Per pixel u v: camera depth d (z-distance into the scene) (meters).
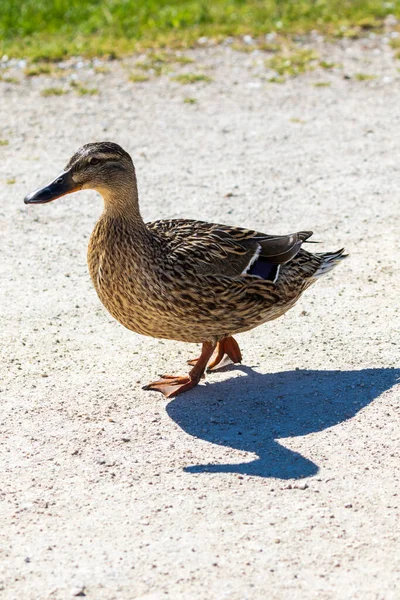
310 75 17.42
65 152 14.45
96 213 12.55
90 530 6.43
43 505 6.73
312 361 8.80
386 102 16.27
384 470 7.09
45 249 11.42
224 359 8.88
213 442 7.52
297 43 18.83
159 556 6.14
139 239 7.97
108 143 8.11
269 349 9.08
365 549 6.19
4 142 14.80
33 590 5.86
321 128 15.23
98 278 8.20
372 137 14.86
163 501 6.74
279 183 13.24
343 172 13.58
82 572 6.01
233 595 5.78
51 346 9.19
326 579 5.91
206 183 13.27
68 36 19.23
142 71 17.59
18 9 20.42
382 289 10.20
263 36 19.16
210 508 6.65
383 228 11.74
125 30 19.58
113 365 8.84
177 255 8.00
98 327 9.62
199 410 8.01
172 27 19.67
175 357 9.05
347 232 11.67
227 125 15.39
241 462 7.23
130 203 8.01
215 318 8.18
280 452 7.35
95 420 7.85
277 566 6.03
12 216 12.34
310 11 20.17
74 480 7.03
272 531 6.38
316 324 9.52
